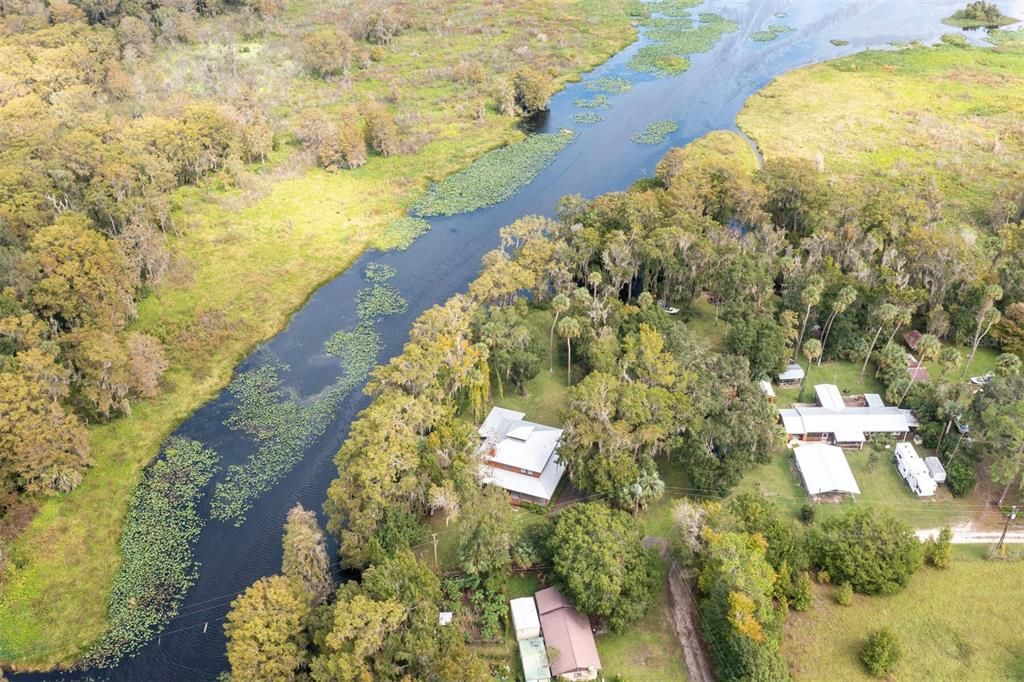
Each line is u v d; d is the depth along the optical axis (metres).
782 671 77.00
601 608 82.56
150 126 181.50
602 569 83.75
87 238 130.88
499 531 87.44
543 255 141.62
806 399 121.19
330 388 129.25
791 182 157.50
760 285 128.50
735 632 76.94
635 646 85.19
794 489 105.38
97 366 115.94
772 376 124.50
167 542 102.12
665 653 84.31
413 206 188.00
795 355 130.00
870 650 81.44
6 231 136.50
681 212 144.62
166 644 89.44
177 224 170.75
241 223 174.62
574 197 156.75
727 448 102.00
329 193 190.25
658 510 101.94
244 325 143.00
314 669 73.44
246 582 96.75
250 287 153.62
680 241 135.25
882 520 91.62
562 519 90.69
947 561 92.31
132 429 120.00
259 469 113.75
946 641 84.75
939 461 106.88
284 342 141.00
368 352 137.38
